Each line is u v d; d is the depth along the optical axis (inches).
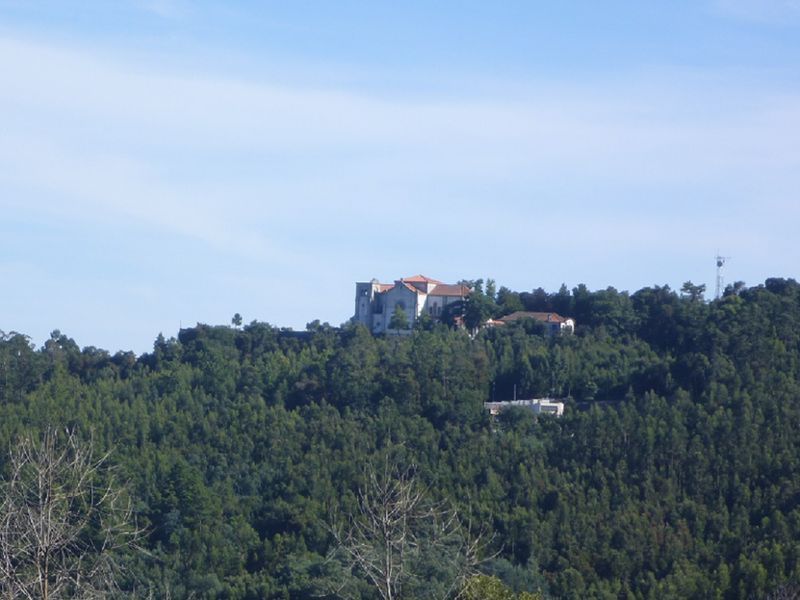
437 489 5890.8
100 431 6722.4
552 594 4904.0
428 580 2851.9
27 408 7426.2
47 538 2105.1
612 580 5017.2
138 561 4539.9
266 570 5216.5
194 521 5580.7
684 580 4781.0
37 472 2228.1
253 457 6781.5
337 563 4308.6
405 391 7672.2
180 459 6353.3
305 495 6087.6
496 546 5290.4
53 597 2118.6
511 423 7199.8
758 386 6781.5
